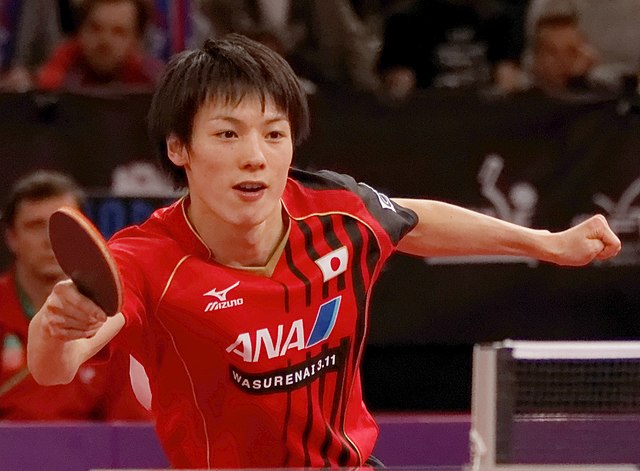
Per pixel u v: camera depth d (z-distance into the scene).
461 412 15.23
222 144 7.09
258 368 7.36
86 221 5.77
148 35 18.92
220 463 7.60
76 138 14.45
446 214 8.37
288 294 7.41
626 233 14.77
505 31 18.36
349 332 7.74
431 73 18.23
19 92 14.38
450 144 14.60
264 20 18.00
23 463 12.61
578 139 14.70
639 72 17.75
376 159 14.56
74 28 19.45
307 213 7.70
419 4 18.19
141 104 14.48
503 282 14.77
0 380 13.27
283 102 7.21
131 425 12.74
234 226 7.25
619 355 8.89
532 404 10.90
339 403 7.75
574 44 17.38
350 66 17.58
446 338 14.81
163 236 7.42
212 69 7.17
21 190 13.23
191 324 7.25
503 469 6.36
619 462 10.09
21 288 13.34
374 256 7.87
